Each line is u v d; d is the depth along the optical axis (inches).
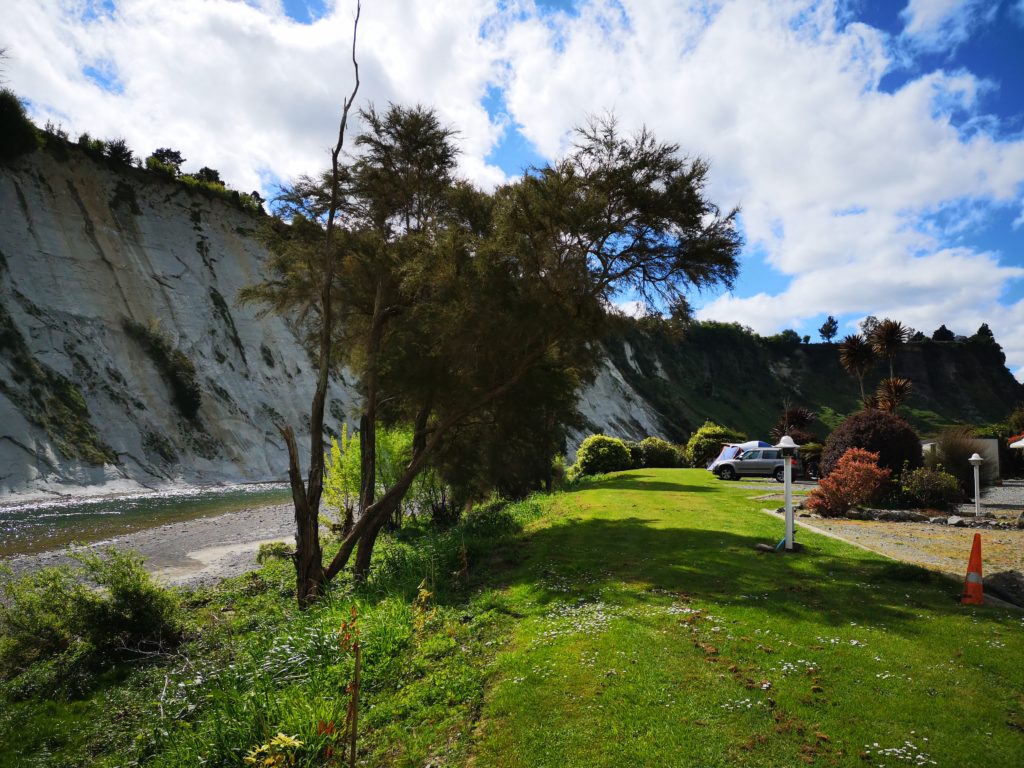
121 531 879.1
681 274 525.3
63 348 1520.7
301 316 641.6
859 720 174.9
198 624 413.4
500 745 174.4
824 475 799.1
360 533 500.4
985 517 582.6
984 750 158.2
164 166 2103.8
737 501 738.2
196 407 1712.6
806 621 257.9
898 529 520.4
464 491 686.5
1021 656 216.4
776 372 5310.0
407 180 612.7
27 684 321.7
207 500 1283.2
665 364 4498.0
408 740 189.2
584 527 550.9
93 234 1770.4
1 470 1228.5
